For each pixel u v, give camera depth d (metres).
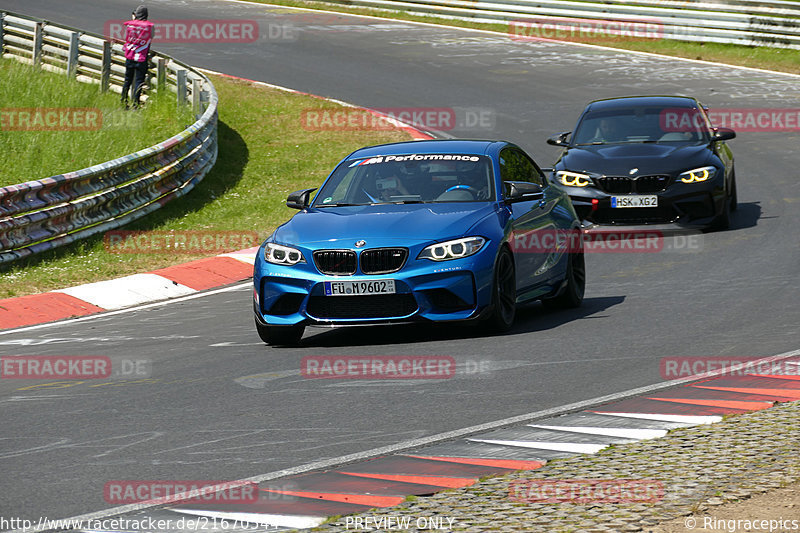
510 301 31.17
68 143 63.75
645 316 32.47
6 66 81.75
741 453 18.52
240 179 65.38
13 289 41.91
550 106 80.75
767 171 61.16
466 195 32.19
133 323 36.75
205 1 133.38
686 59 98.56
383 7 126.00
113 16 116.56
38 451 21.00
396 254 29.31
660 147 48.22
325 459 19.59
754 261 40.56
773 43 99.88
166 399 25.12
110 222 52.00
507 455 19.30
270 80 91.56
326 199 33.25
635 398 23.03
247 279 44.75
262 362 28.80
